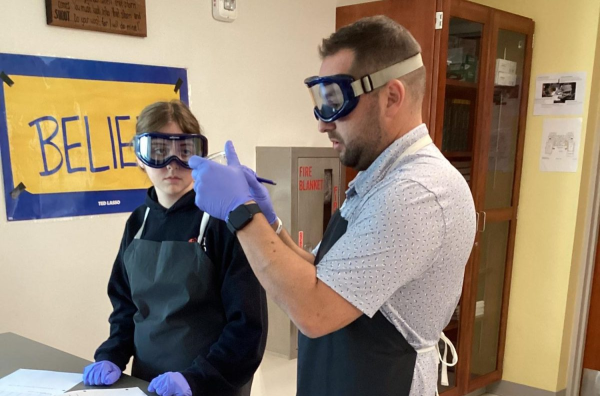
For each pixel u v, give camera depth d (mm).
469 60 2422
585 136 2594
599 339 2764
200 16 2043
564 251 2695
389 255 860
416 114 1023
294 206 2262
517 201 2814
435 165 943
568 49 2609
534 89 2736
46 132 1678
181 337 1204
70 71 1716
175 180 1263
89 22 1707
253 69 2260
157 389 1049
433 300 978
